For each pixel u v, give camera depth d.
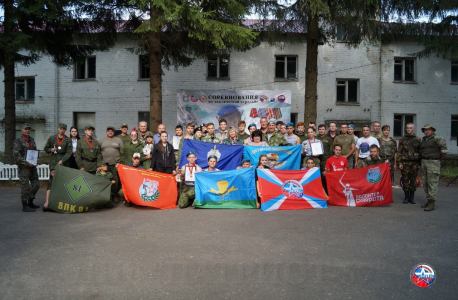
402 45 21.95
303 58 21.52
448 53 17.38
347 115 21.80
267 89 21.47
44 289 4.18
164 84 21.58
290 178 9.12
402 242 5.95
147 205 8.87
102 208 8.98
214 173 9.15
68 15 12.83
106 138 10.25
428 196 8.63
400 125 22.47
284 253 5.39
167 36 14.06
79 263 4.99
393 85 22.05
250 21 17.61
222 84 21.47
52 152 9.05
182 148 10.33
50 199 8.41
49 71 22.41
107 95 22.09
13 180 14.00
